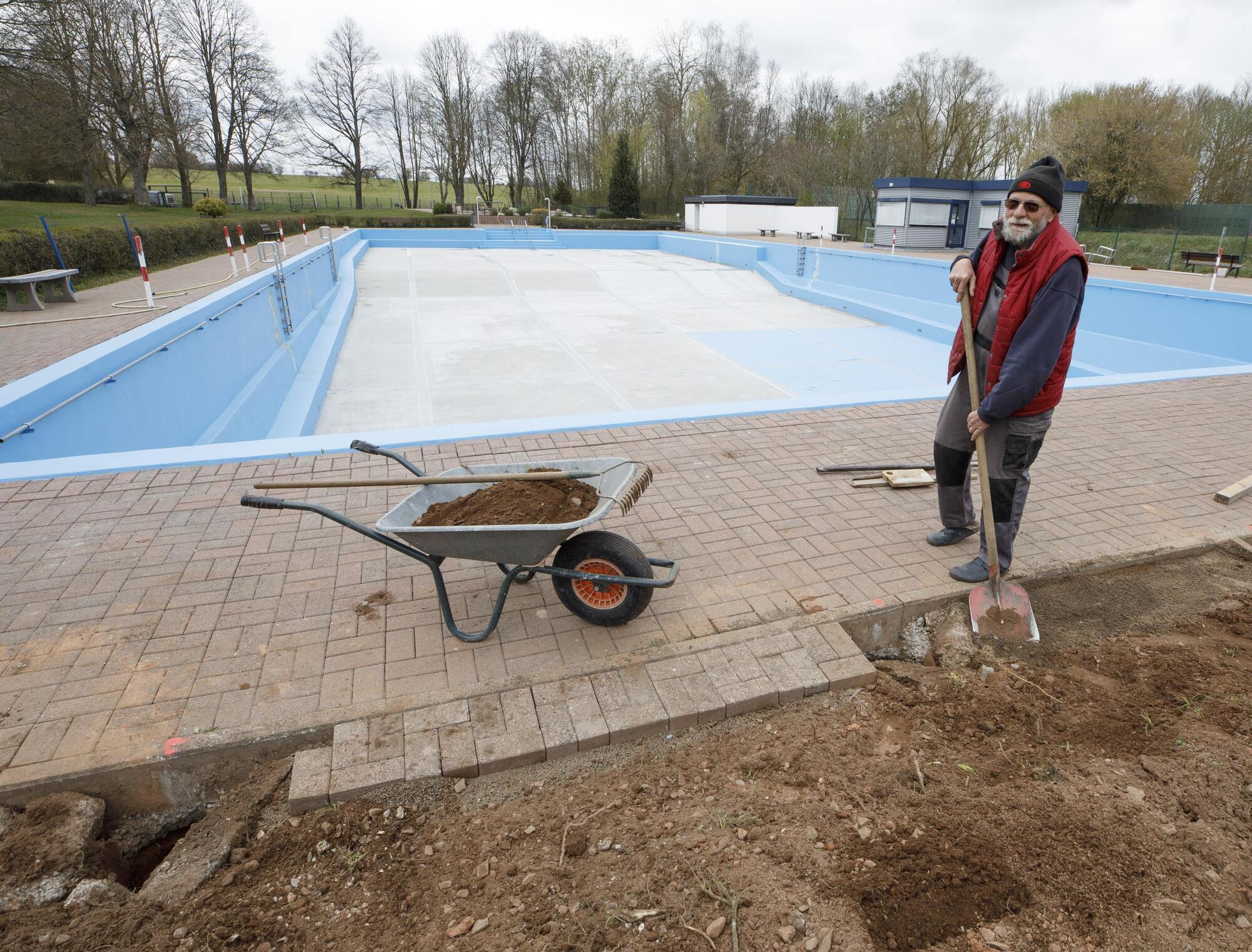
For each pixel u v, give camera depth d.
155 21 33.56
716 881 2.02
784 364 12.59
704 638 3.12
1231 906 1.94
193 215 27.38
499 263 25.20
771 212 32.47
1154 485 4.71
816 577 3.58
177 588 3.39
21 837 2.23
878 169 36.19
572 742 2.57
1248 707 2.73
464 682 2.83
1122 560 3.79
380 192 70.56
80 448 5.18
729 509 4.27
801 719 2.79
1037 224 2.89
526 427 5.47
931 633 3.38
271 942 1.95
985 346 3.29
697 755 2.61
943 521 3.84
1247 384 7.10
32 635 3.04
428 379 11.30
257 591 3.39
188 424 6.89
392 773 2.42
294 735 2.56
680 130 44.75
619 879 2.06
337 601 3.34
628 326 15.64
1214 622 3.39
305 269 14.09
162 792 2.51
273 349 10.29
